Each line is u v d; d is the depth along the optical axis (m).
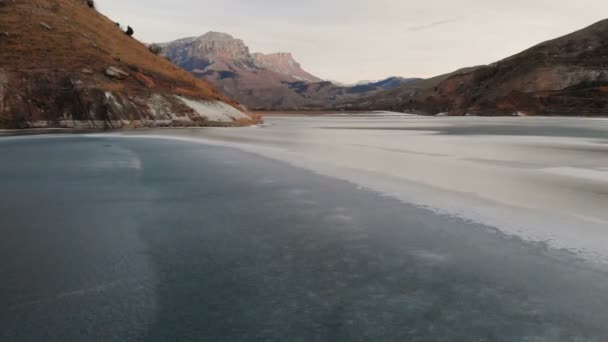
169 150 26.98
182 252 8.91
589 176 17.39
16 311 6.38
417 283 7.40
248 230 10.39
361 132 51.12
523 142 34.59
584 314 6.31
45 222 10.97
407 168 19.62
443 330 5.89
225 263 8.34
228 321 6.16
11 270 7.91
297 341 5.62
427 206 12.50
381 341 5.62
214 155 24.41
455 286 7.27
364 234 10.05
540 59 149.25
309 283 7.44
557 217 11.20
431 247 9.13
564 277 7.57
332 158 23.23
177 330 5.90
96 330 5.88
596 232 9.95
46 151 26.41
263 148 28.55
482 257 8.53
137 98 56.22
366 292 7.08
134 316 6.28
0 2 60.53
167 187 15.31
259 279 7.60
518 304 6.63
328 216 11.56
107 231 10.27
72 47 59.38
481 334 5.78
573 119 94.75
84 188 15.12
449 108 171.50
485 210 11.97
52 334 5.76
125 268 8.05
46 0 66.50
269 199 13.48
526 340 5.64
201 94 67.88
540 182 16.11
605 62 132.38
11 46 54.22
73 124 50.06
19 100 48.50
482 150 27.92
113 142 32.56
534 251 8.81
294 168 19.55
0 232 10.12
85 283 7.39
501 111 125.88
